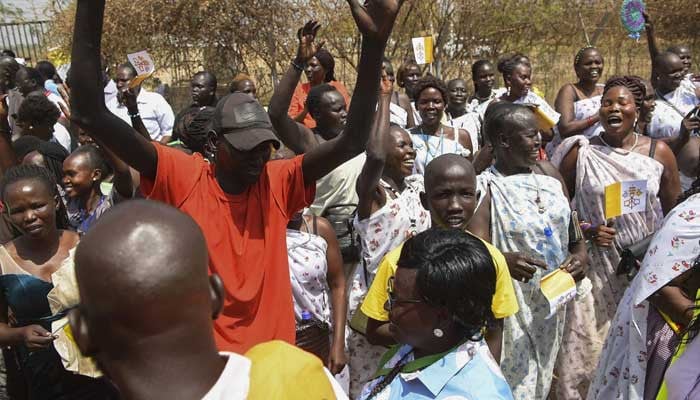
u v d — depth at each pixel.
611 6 13.40
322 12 12.41
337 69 13.01
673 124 6.47
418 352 2.25
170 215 1.25
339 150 2.75
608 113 4.39
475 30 13.04
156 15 12.04
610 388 3.41
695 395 2.62
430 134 5.77
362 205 3.64
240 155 2.61
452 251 2.12
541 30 13.09
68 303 3.05
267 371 1.30
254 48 12.55
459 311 2.10
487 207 3.67
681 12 13.60
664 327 3.07
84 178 4.48
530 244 3.59
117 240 1.18
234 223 2.69
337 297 3.59
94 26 2.36
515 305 2.78
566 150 4.54
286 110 4.24
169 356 1.18
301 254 3.31
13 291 3.22
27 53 15.84
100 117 2.46
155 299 1.16
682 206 2.94
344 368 3.59
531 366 3.69
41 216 3.24
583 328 4.23
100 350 1.21
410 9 12.62
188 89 12.84
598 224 4.39
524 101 6.79
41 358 3.21
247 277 2.67
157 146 2.68
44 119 5.87
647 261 2.99
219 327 2.62
